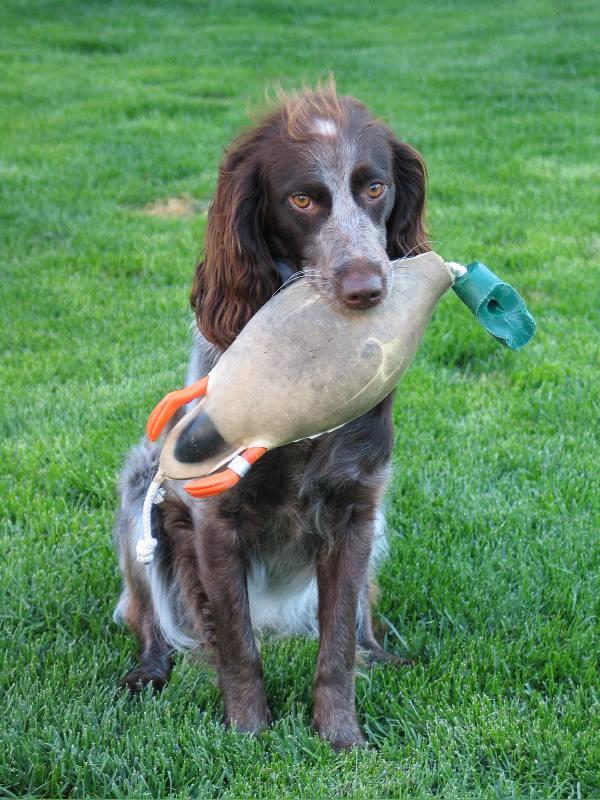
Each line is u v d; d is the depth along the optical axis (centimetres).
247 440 131
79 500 191
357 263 132
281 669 158
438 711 148
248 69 595
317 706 148
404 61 609
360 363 131
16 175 382
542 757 141
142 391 218
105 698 150
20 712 146
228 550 148
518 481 194
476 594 167
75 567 174
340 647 148
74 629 164
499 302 136
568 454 198
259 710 149
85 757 142
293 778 139
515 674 154
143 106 498
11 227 326
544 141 433
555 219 331
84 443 202
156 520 161
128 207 360
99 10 814
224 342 146
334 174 141
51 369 232
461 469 195
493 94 521
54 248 313
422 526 183
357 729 147
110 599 171
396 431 205
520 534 179
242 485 146
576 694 150
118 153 414
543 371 226
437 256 136
